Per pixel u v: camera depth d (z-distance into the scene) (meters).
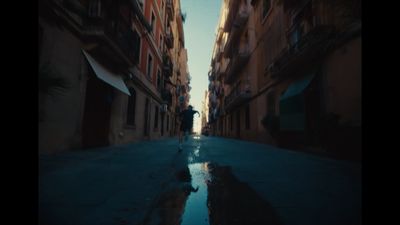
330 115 5.79
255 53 15.37
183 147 9.16
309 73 7.95
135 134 12.02
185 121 7.39
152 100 15.88
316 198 2.34
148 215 1.85
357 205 2.12
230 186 2.81
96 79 7.92
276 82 11.12
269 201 2.24
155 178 3.21
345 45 5.96
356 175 3.53
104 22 7.17
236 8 20.75
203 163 4.73
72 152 5.96
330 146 5.75
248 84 17.02
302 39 7.56
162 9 19.00
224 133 31.39
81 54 6.73
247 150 8.23
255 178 3.28
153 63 15.97
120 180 3.04
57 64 5.62
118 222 1.70
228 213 1.92
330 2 4.29
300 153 7.12
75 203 2.09
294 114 8.39
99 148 7.61
